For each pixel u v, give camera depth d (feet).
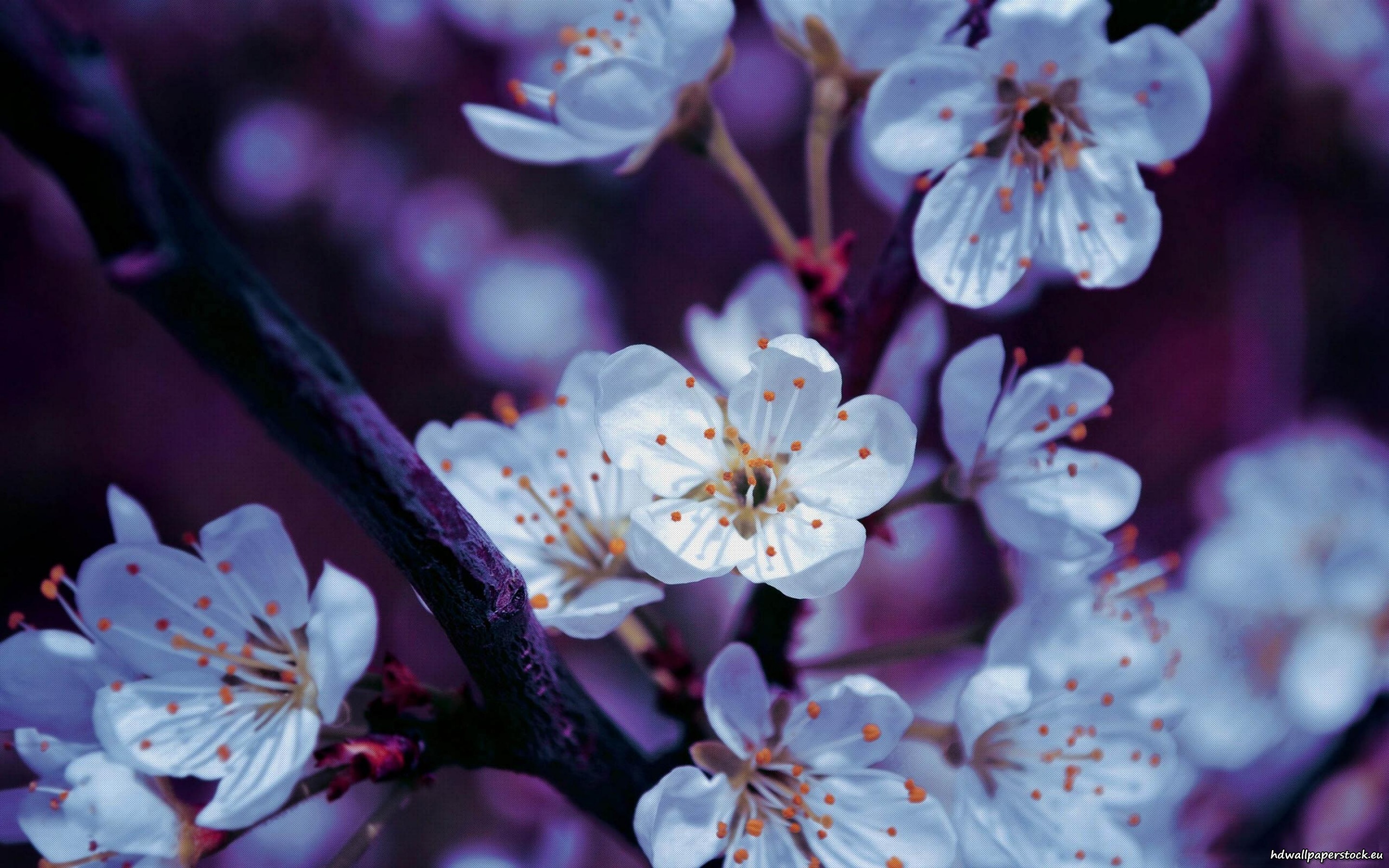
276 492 1.75
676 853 0.67
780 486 0.68
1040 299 1.62
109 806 0.67
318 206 1.73
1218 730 1.09
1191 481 1.61
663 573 0.66
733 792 0.68
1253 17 1.54
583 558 0.73
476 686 0.66
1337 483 1.21
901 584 1.36
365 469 0.61
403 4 1.65
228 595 0.68
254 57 1.73
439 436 0.73
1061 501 0.74
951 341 1.58
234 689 0.68
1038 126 0.71
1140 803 0.74
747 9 1.72
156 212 0.59
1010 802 0.73
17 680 0.68
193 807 0.68
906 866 0.68
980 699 0.70
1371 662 1.10
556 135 0.74
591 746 0.68
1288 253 1.54
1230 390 1.56
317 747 0.68
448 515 0.62
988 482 0.74
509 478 0.73
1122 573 0.80
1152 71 0.69
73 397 1.80
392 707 0.67
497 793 1.31
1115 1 0.69
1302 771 0.89
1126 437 1.63
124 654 0.68
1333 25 1.52
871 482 0.67
